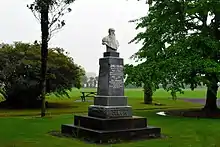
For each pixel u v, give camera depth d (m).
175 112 23.23
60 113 23.27
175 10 20.78
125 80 20.33
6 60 27.28
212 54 20.23
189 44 19.80
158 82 19.59
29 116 20.88
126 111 12.78
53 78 27.38
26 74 27.44
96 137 11.43
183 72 18.81
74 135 12.41
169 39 21.42
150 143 11.20
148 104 32.44
